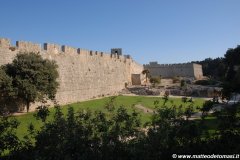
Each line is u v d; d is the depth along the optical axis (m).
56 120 8.70
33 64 37.09
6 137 8.45
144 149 7.91
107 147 8.14
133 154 7.80
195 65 126.56
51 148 8.07
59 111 9.14
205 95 71.00
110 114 9.45
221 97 10.40
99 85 68.56
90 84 63.81
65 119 8.87
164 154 8.23
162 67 127.31
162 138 8.12
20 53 39.91
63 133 8.37
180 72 125.69
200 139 8.85
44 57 47.12
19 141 8.66
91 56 64.94
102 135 8.34
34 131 9.11
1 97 35.91
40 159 7.57
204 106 9.37
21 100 39.12
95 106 46.22
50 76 38.81
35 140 8.95
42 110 9.19
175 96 68.62
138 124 8.85
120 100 55.38
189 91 73.12
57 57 51.28
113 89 77.38
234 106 9.53
